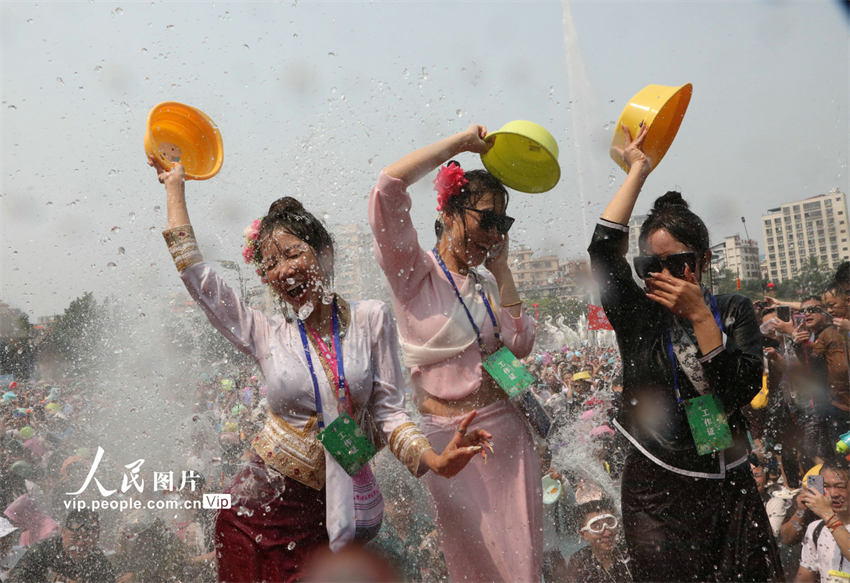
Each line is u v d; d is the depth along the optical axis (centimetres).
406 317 306
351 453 269
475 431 258
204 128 300
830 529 398
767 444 548
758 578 279
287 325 286
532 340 320
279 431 277
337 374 276
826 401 540
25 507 582
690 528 285
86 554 483
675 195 306
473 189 305
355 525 272
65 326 1227
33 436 920
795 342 555
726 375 282
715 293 316
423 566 352
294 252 278
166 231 281
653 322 297
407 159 288
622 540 382
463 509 301
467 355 304
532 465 309
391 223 290
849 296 545
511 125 305
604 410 577
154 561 481
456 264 312
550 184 317
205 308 280
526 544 296
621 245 297
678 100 312
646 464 292
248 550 272
